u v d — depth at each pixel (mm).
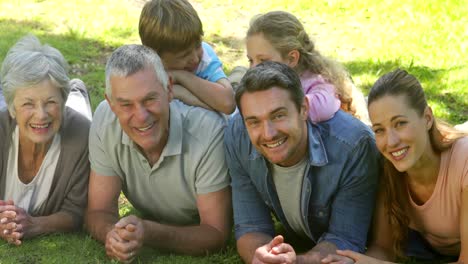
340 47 8641
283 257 3715
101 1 10422
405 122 3668
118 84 3920
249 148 4027
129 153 4289
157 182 4355
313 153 3902
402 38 8914
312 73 4586
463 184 3752
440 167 3834
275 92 3678
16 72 4102
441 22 9438
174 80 4461
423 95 3736
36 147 4387
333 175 3957
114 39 8859
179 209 4488
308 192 4004
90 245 4320
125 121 3998
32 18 9570
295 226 4270
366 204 4043
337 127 4008
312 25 9516
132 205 4699
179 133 4230
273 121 3705
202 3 10453
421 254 4266
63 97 4246
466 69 7836
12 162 4430
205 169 4258
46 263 4129
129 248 3984
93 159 4391
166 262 4172
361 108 4785
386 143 3721
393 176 3949
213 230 4270
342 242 4004
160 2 4473
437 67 7926
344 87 4641
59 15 9734
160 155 4246
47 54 4184
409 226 4129
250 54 4730
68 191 4504
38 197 4496
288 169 3969
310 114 4055
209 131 4273
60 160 4434
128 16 9766
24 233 4320
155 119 4008
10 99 4164
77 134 4449
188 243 4199
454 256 4250
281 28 4613
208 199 4293
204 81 4449
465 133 3908
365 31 9234
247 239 4109
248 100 3705
